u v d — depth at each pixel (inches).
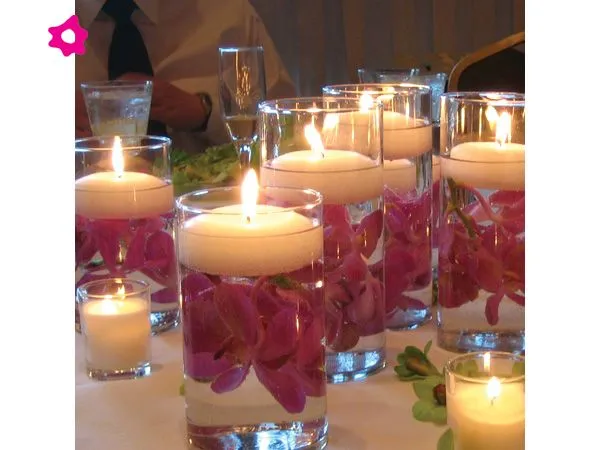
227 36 106.5
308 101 47.1
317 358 40.4
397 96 49.1
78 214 50.0
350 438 41.6
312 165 44.5
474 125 46.5
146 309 46.4
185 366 40.8
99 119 62.9
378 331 45.9
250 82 63.7
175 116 94.2
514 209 45.9
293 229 39.6
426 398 43.4
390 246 49.0
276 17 118.1
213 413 40.2
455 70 68.6
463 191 46.2
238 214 40.2
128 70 102.2
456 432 40.0
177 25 105.3
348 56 118.8
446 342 47.6
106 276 49.9
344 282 44.9
